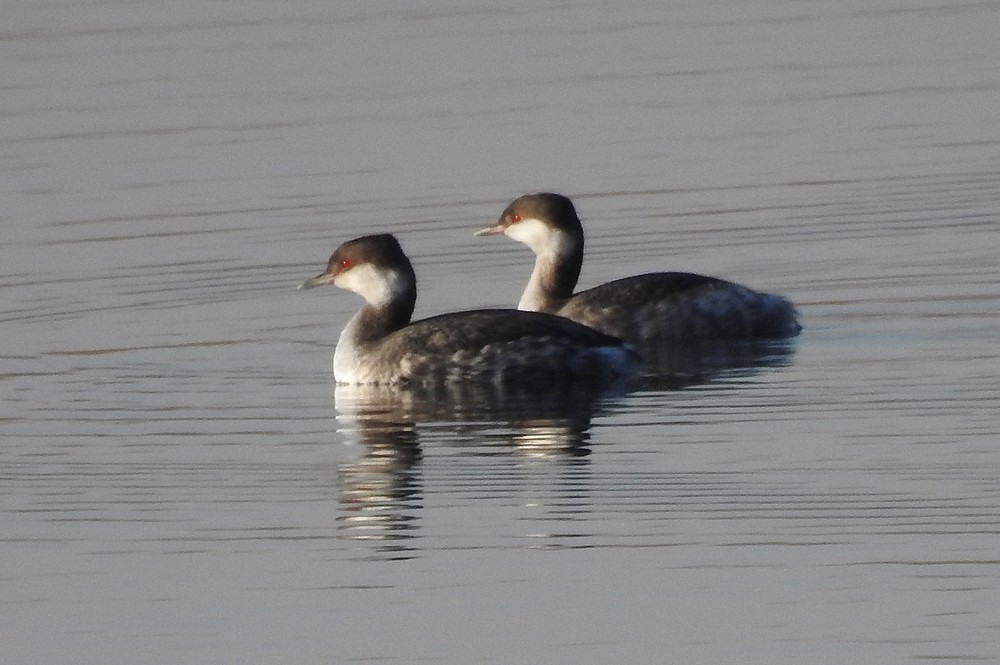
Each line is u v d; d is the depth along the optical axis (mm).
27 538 14367
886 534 13633
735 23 33625
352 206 24547
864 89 29188
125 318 20656
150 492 15219
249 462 15867
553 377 17703
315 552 13883
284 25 33531
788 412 16422
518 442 16031
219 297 21359
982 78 29406
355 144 27109
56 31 33281
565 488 14820
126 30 33219
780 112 28156
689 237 23047
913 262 21406
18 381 18500
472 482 15062
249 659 12258
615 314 19188
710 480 14836
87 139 27625
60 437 16719
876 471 14812
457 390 17797
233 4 34906
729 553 13477
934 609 12523
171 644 12508
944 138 26531
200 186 25516
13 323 20594
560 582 13180
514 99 29109
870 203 23875
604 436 16047
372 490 15023
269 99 29328
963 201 23703
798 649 12094
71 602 13219
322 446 16219
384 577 13398
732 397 17000
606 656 12102
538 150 26641
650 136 27141
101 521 14656
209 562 13812
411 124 27906
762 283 21094
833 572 13094
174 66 31094
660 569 13305
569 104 28719
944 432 15641
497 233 20484
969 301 19781
